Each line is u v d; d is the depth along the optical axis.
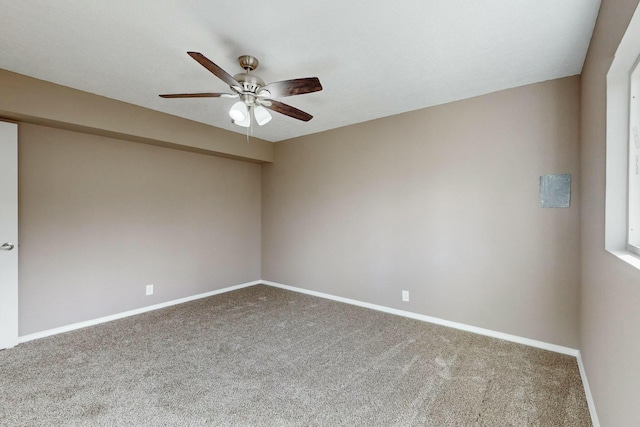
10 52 2.22
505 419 1.77
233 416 1.79
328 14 1.78
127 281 3.53
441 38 2.02
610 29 1.49
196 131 3.82
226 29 1.93
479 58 2.28
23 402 1.90
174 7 1.73
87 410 1.83
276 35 1.99
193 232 4.19
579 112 2.50
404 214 3.51
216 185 4.46
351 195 3.98
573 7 1.71
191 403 1.91
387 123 3.63
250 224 4.96
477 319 3.02
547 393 2.01
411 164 3.45
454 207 3.15
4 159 2.65
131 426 1.70
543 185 2.67
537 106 2.70
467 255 3.08
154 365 2.37
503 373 2.26
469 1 1.67
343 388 2.08
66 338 2.88
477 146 3.01
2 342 2.63
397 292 3.58
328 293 4.25
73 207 3.13
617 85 1.55
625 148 1.53
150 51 2.20
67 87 2.79
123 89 2.85
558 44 2.08
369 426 1.72
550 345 2.64
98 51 2.20
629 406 1.15
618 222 1.54
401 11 1.75
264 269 5.09
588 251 2.10
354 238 3.96
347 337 2.92
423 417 1.79
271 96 2.22
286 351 2.62
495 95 2.90
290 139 4.67
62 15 1.80
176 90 2.87
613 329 1.40
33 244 2.88
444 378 2.20
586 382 2.04
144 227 3.68
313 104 3.24
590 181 2.02
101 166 3.32
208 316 3.50
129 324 3.25
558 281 2.61
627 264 1.20
